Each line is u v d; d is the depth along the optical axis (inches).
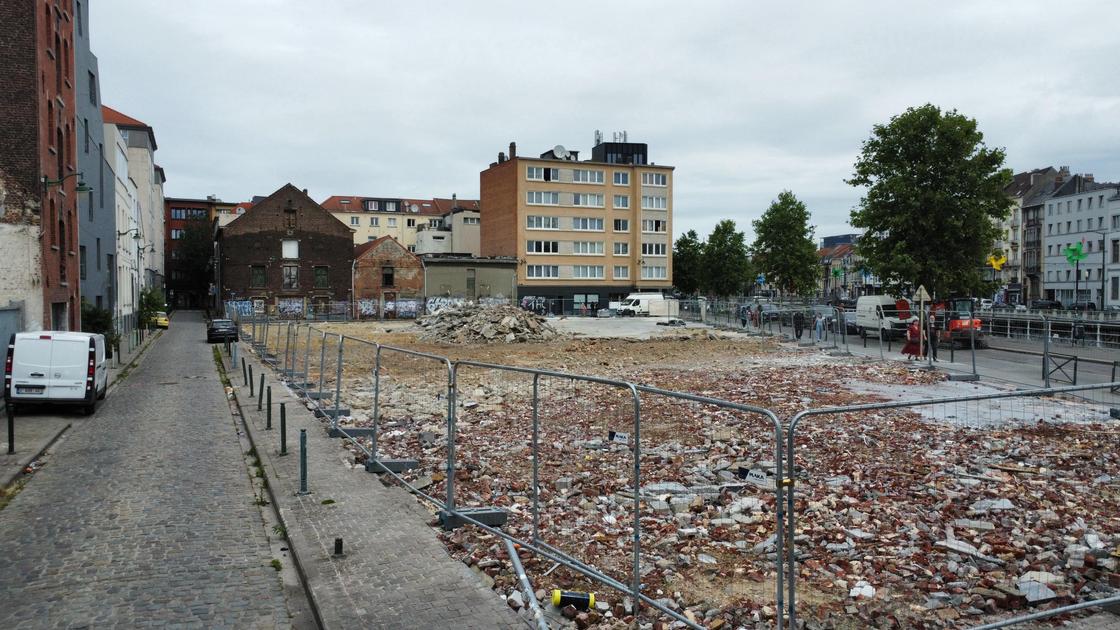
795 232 2888.8
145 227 2947.8
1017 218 3449.8
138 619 227.5
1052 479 311.7
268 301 2733.8
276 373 982.4
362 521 314.3
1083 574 228.7
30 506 361.4
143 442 533.6
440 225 4158.5
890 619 199.3
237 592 250.1
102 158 1547.7
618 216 3272.6
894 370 924.6
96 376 673.0
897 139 1539.1
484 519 303.4
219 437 553.0
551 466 300.4
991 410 354.6
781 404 644.1
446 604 223.0
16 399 641.0
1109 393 337.1
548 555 250.2
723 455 310.2
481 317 1654.8
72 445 526.9
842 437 350.3
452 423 311.3
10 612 232.1
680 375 899.4
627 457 266.7
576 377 266.8
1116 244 2751.0
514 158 3102.9
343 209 4448.8
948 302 1524.4
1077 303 2581.2
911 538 258.5
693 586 221.6
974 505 287.4
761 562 235.5
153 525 327.6
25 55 889.5
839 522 270.1
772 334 1637.6
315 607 226.1
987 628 187.9
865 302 1537.9
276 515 341.4
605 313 2780.5
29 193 890.1
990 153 1518.2
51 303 957.2
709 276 3319.4
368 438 504.1
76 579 261.3
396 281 2876.5
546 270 3149.6
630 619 211.2
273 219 2746.1
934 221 1515.7
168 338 1898.4
